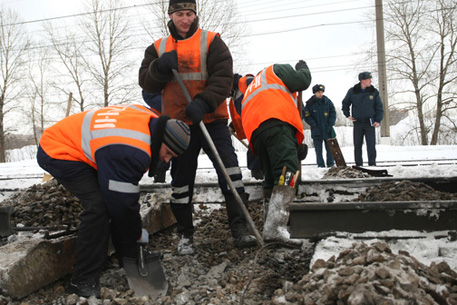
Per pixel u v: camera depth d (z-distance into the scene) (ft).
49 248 10.57
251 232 14.82
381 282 7.20
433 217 9.66
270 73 12.87
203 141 13.10
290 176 11.50
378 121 30.58
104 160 9.65
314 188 14.16
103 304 9.68
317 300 7.66
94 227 10.11
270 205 11.19
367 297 7.02
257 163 18.30
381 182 13.80
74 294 9.82
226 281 10.96
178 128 10.04
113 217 10.10
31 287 9.93
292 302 8.06
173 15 12.47
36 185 15.64
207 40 12.57
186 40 12.56
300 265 11.54
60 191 14.70
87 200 10.19
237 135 17.17
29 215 13.71
